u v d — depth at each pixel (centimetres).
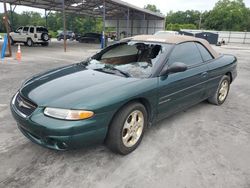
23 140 325
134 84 291
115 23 3844
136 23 3700
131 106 284
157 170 269
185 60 378
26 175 253
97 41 2973
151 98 307
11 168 264
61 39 3581
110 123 274
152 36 413
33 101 262
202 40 448
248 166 283
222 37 4991
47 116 247
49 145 254
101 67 353
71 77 313
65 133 240
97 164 276
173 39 386
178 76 348
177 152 308
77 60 1191
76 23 6419
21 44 2309
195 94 399
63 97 258
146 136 347
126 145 292
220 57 479
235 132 374
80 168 268
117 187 239
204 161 290
